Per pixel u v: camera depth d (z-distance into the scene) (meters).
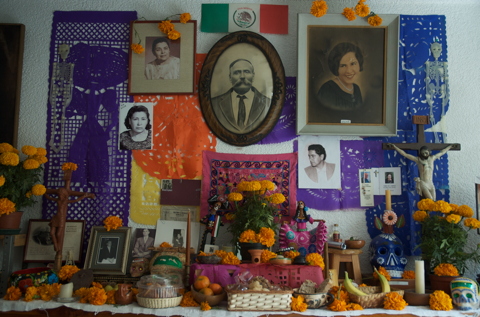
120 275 2.50
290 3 2.92
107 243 2.61
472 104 2.87
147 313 2.04
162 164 2.82
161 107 2.88
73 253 2.66
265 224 2.46
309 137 2.84
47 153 2.85
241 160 2.81
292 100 2.87
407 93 2.89
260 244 2.35
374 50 2.82
